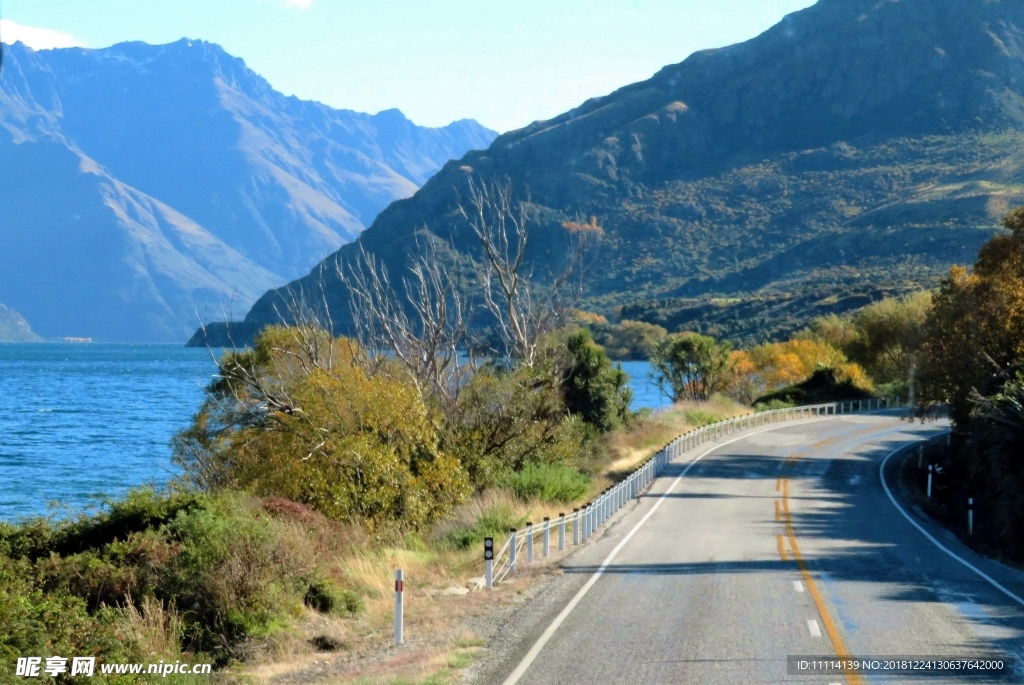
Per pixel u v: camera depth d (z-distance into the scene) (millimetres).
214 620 14539
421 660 11938
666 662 11531
